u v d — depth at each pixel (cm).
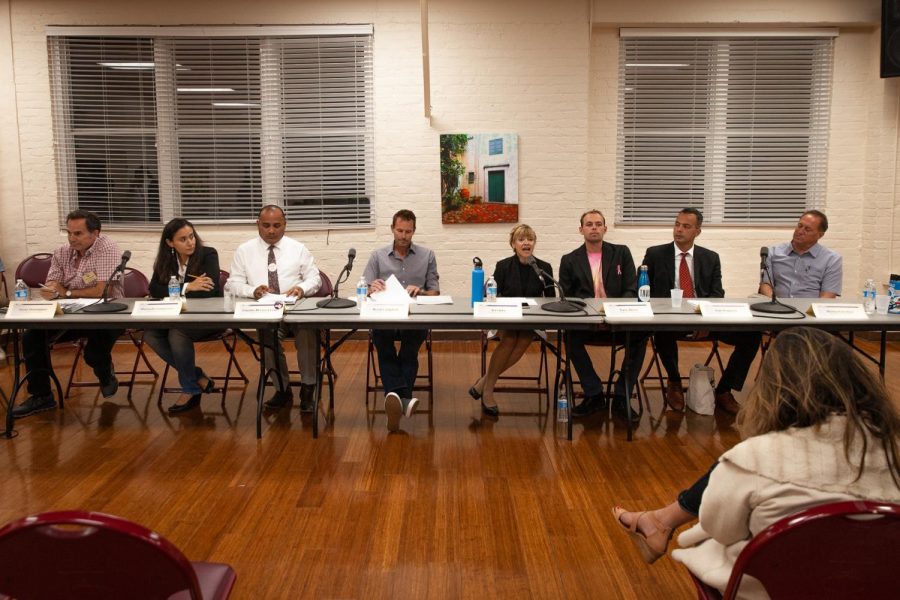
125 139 629
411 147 621
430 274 471
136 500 304
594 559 255
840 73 638
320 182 632
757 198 651
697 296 451
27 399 436
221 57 619
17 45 616
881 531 120
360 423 407
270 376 466
